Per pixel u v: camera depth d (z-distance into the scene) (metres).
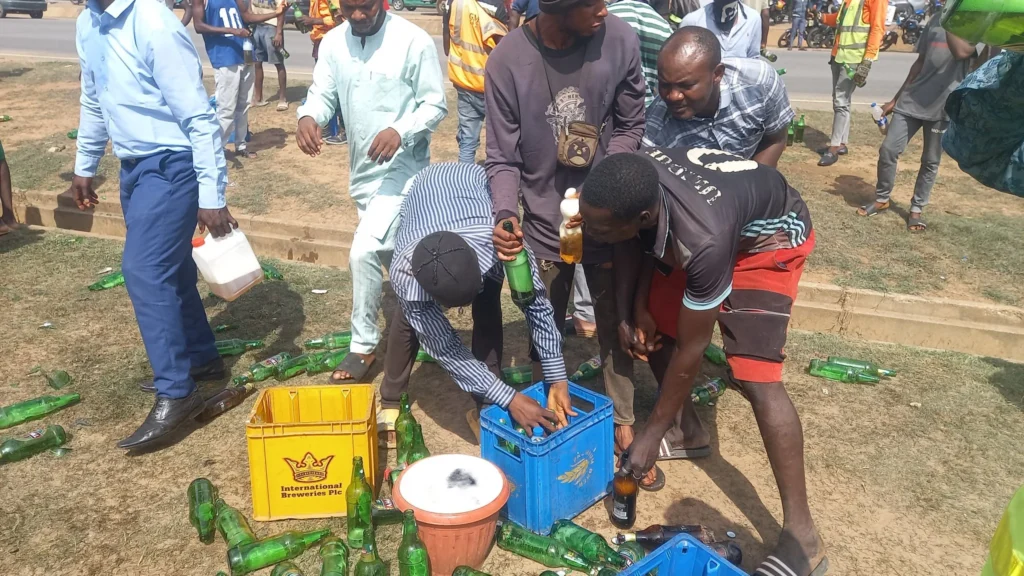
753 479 3.70
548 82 3.42
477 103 6.82
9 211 6.79
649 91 4.37
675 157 2.87
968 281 5.39
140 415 4.18
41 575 3.11
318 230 6.34
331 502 3.38
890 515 3.45
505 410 3.42
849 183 7.38
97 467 3.76
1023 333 4.80
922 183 6.09
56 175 7.73
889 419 4.14
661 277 3.33
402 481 3.03
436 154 8.16
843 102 7.86
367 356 4.50
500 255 3.09
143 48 3.59
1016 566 1.56
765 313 2.92
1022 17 1.76
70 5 29.09
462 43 6.63
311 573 3.10
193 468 3.75
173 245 3.79
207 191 3.77
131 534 3.32
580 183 3.54
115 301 5.50
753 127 3.48
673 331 3.41
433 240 2.95
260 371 4.46
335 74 4.25
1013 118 2.33
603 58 3.41
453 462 3.15
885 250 5.89
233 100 7.97
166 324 3.77
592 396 3.44
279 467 3.29
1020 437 3.99
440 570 2.97
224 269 3.94
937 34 5.71
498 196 3.42
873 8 7.36
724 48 5.35
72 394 4.31
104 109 3.77
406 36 4.14
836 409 4.24
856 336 5.11
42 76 12.59
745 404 4.34
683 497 3.57
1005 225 6.33
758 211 2.79
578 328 5.11
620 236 2.67
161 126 3.74
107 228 6.96
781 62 16.03
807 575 2.98
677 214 2.63
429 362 4.75
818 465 3.78
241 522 3.31
